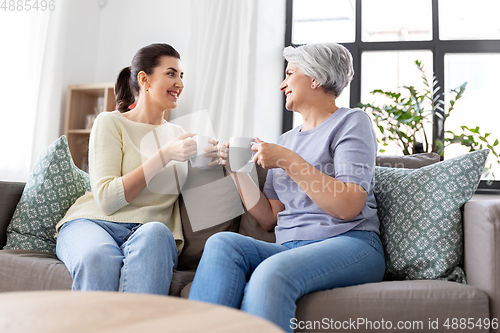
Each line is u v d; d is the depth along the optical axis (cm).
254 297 89
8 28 255
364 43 304
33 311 58
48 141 271
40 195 146
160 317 57
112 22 326
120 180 130
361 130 118
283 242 121
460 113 283
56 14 279
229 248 102
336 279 101
